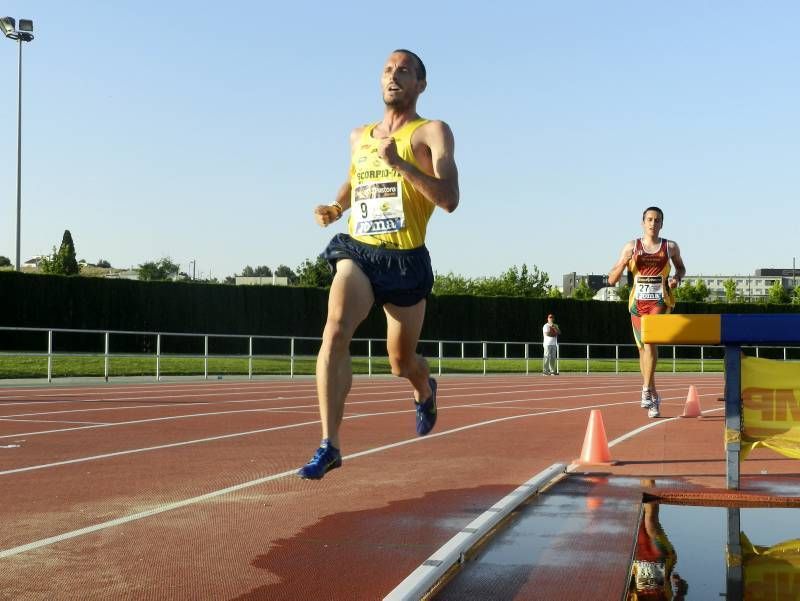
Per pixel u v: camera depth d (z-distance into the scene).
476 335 39.59
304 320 35.62
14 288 29.73
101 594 3.27
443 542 4.07
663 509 4.79
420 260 4.54
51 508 4.89
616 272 10.20
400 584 3.08
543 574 3.37
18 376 20.45
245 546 4.00
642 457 6.88
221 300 33.88
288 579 3.47
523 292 73.56
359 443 7.98
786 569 3.52
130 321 31.98
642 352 10.52
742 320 4.86
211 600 3.20
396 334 4.70
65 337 30.70
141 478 5.94
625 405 13.10
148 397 14.09
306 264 55.31
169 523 4.49
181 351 32.91
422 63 4.71
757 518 4.54
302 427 9.39
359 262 4.47
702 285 74.81
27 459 6.88
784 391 5.12
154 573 3.56
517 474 6.11
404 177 4.36
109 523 4.49
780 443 5.09
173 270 81.62
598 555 3.64
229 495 5.29
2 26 34.53
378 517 4.62
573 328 41.84
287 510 4.82
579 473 5.89
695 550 3.83
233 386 17.81
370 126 4.77
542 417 10.86
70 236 67.62
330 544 4.04
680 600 3.09
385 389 16.70
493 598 3.08
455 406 12.84
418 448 7.62
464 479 5.89
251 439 8.27
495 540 3.90
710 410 12.16
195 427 9.38
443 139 4.47
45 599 3.21
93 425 9.55
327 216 5.05
